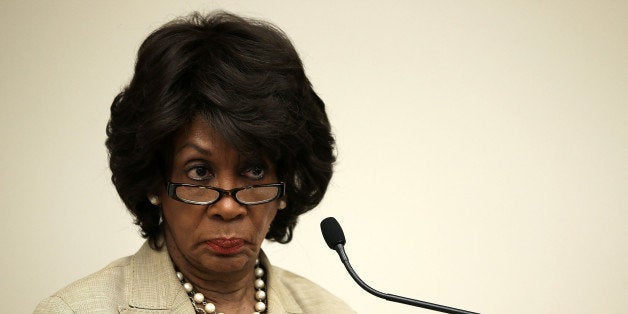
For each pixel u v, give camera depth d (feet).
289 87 9.51
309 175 10.32
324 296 11.82
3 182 16.03
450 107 18.01
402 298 9.36
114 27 16.63
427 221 17.76
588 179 18.45
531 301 18.03
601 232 18.44
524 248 18.10
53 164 16.26
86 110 16.44
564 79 18.44
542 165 18.31
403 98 17.84
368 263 17.43
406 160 17.76
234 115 8.98
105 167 16.44
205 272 10.02
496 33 18.22
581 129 18.48
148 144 9.21
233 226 9.39
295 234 17.20
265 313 10.68
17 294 15.93
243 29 9.68
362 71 17.72
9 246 15.97
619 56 18.62
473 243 17.92
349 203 17.47
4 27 16.16
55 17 16.42
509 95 18.22
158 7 16.81
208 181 9.32
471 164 18.02
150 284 9.98
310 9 17.54
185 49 9.27
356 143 17.60
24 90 16.21
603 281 18.39
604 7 18.61
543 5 18.40
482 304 17.83
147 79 9.31
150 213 10.20
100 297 9.56
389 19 17.87
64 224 16.22
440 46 18.01
